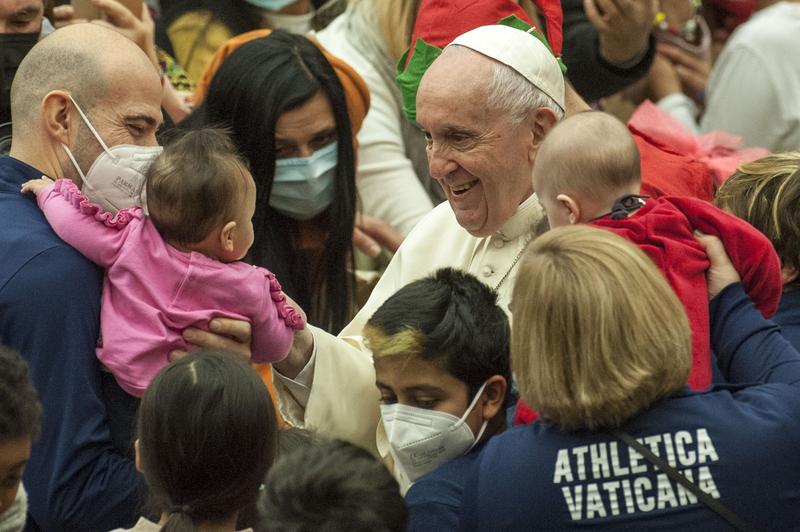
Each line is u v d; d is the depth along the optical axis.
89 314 9.63
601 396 7.76
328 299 13.25
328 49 15.57
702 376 8.66
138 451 8.37
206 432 8.03
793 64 18.53
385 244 15.12
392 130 15.30
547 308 7.87
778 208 10.26
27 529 9.73
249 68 12.77
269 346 10.07
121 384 9.59
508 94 10.64
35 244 9.61
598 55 14.97
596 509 7.75
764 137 18.72
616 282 7.84
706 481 7.71
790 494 7.77
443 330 8.95
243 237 9.75
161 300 9.55
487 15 11.80
